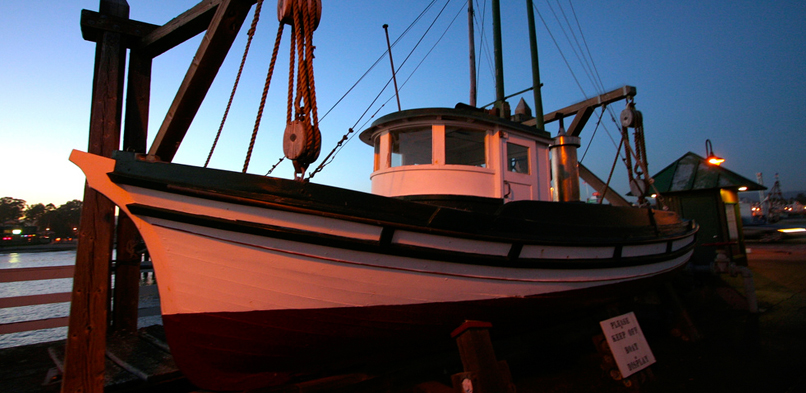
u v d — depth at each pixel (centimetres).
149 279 1173
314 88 248
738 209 961
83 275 277
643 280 491
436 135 457
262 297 265
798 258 1354
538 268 359
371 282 285
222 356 275
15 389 312
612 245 423
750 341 497
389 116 470
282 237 254
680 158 1013
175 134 337
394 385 357
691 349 483
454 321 335
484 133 480
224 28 285
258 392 297
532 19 1001
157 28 384
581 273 398
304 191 260
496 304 346
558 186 639
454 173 449
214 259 252
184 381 313
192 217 243
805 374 385
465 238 310
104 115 344
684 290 695
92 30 365
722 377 390
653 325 612
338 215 263
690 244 628
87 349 269
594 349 500
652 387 376
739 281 914
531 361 459
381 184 483
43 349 423
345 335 297
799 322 570
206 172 245
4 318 697
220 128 329
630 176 582
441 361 403
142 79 419
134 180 237
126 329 407
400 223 280
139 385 284
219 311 261
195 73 300
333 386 318
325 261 269
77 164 236
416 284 300
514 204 387
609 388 376
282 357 290
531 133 518
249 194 248
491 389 280
